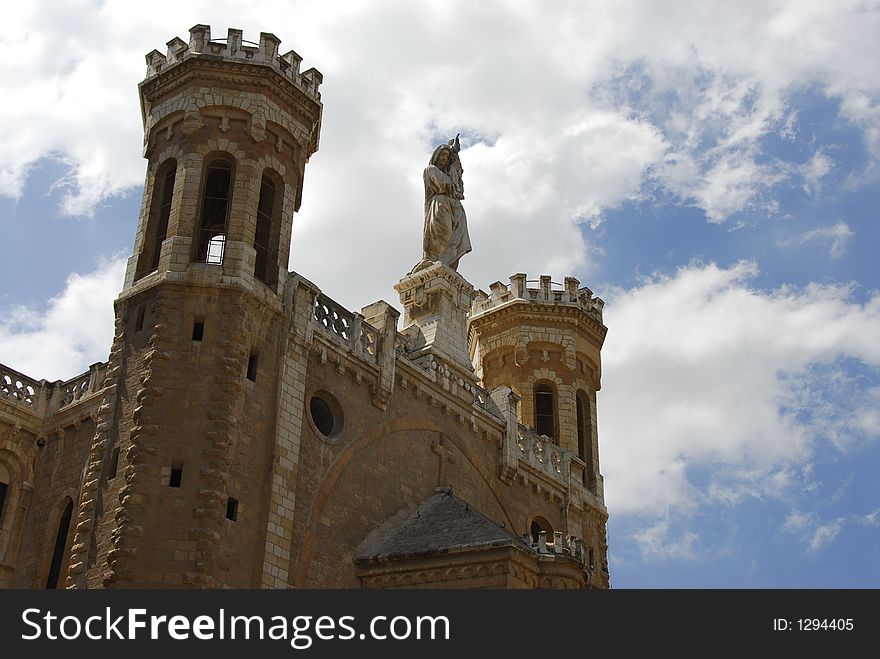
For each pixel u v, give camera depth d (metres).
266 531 35.06
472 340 61.31
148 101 43.06
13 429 43.94
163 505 33.53
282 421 37.16
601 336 61.38
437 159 53.81
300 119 43.38
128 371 36.59
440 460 44.53
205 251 39.84
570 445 56.09
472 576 36.28
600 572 53.31
